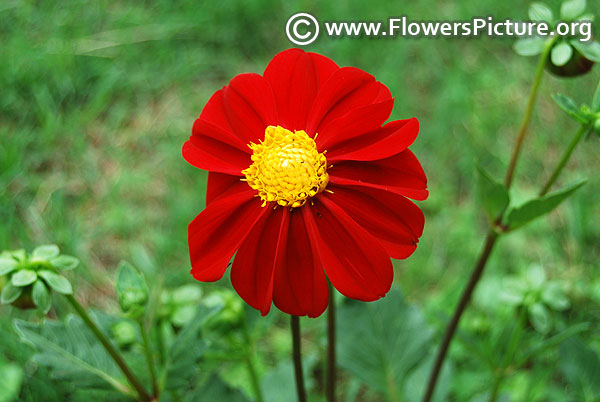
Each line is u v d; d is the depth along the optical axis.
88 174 0.79
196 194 0.75
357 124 0.44
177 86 0.88
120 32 0.90
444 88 0.87
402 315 0.59
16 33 0.86
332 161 0.45
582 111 0.49
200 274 0.44
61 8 0.91
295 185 0.45
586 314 0.67
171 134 0.82
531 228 0.75
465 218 0.76
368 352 0.59
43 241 0.69
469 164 0.80
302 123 0.46
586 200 0.76
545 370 0.64
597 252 0.74
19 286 0.47
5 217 0.70
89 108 0.83
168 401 0.55
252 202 0.45
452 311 0.67
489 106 0.86
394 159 0.45
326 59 0.46
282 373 0.61
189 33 0.92
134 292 0.50
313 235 0.44
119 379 0.52
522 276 0.59
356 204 0.45
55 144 0.80
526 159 0.82
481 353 0.57
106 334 0.53
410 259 0.73
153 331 0.57
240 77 0.46
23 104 0.81
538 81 0.51
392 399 0.58
